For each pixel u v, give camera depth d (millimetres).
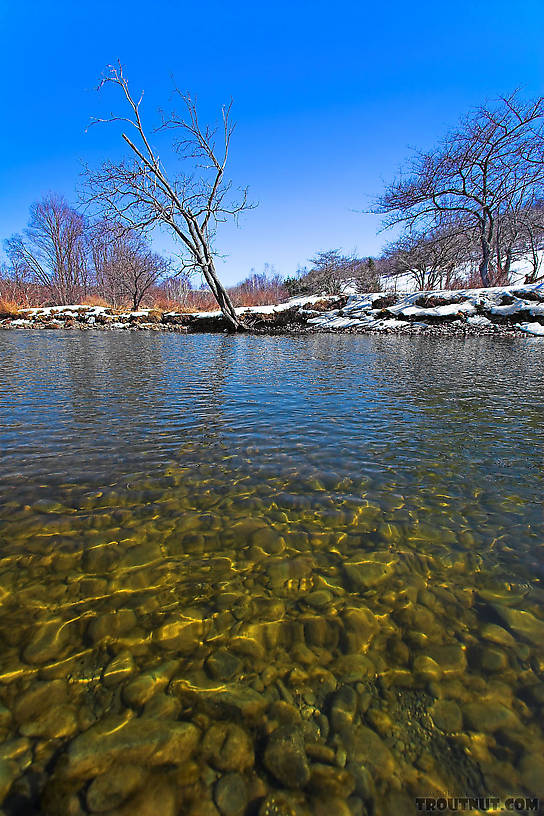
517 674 1174
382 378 5785
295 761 952
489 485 2340
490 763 951
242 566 1650
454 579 1562
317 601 1459
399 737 1006
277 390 4980
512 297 14117
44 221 39594
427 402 4305
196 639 1299
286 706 1083
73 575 1590
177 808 860
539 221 18562
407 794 892
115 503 2143
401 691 1126
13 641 1284
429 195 16875
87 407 4133
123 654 1241
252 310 18734
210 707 1079
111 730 1016
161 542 1806
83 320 22328
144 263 27688
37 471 2539
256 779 915
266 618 1383
